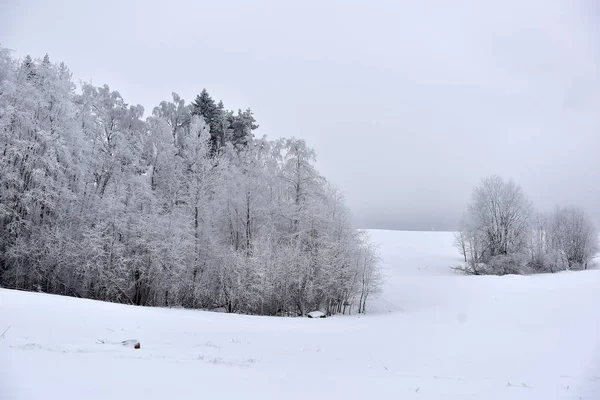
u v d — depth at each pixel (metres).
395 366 10.45
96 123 30.12
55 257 24.91
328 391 6.18
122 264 25.72
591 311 19.66
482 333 16.55
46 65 27.72
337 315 27.45
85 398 4.56
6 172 23.81
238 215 30.55
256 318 22.14
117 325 13.41
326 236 29.41
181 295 27.97
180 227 27.81
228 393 5.44
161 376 6.18
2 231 24.28
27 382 4.98
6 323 10.98
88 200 28.33
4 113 24.19
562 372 9.72
